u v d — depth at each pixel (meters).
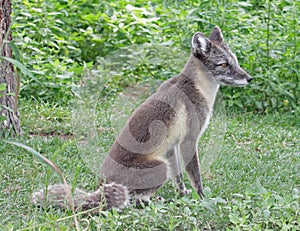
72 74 11.99
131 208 7.02
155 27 13.66
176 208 6.84
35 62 12.10
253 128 10.87
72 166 8.50
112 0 15.30
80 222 6.71
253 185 8.13
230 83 7.98
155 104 7.59
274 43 12.57
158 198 7.70
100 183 7.57
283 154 9.55
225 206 7.03
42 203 7.05
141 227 6.59
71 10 14.75
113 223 6.45
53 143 9.50
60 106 11.41
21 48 12.25
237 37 12.50
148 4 15.73
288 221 6.75
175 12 12.71
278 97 12.21
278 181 8.37
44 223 6.07
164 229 6.62
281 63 12.53
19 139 9.45
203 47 7.83
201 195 7.78
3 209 7.04
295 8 12.94
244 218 6.48
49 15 13.73
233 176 8.45
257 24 12.88
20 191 7.62
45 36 13.11
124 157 7.46
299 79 12.38
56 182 7.92
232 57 8.00
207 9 12.69
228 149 9.50
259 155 9.45
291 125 11.52
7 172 8.21
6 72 9.43
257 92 12.25
